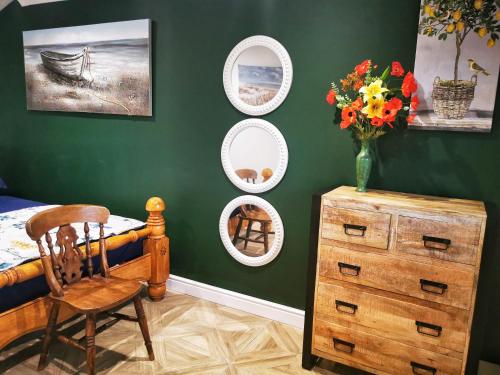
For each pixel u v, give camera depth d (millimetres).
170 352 2256
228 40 2545
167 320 2602
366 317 1940
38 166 3617
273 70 2412
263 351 2295
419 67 2020
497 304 2066
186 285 2975
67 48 3154
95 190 3320
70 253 2068
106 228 2549
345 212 1913
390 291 1863
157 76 2848
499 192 1977
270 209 2547
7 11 3467
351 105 2004
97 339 2359
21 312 1911
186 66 2723
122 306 2768
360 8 2158
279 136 2441
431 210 1718
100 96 3080
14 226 2516
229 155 2643
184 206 2910
